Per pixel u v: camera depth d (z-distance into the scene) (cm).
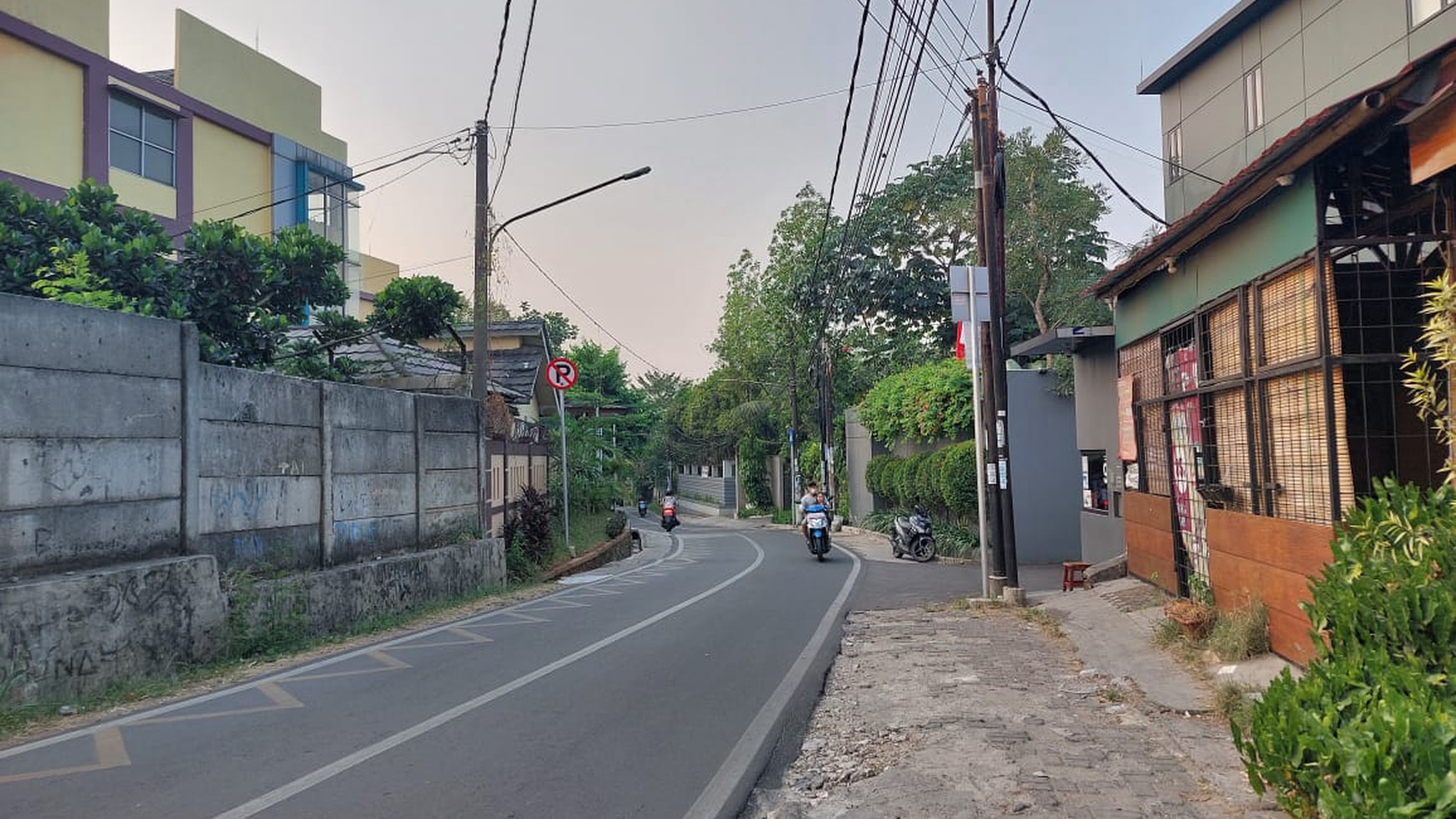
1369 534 463
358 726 658
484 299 1641
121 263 1225
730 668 866
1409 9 1341
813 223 3812
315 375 1622
